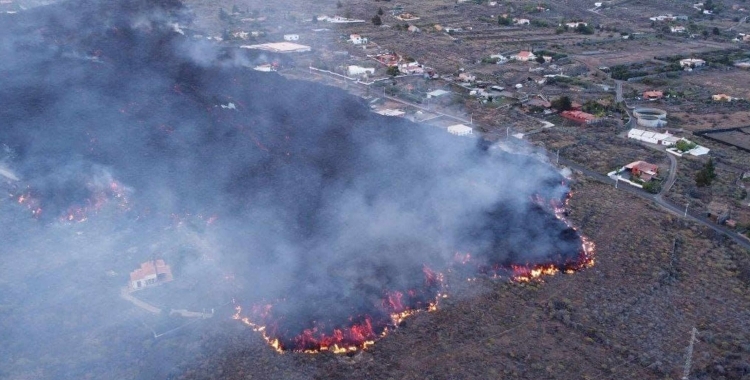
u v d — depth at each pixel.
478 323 73.31
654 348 70.94
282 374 64.62
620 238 94.88
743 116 167.62
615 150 138.00
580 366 67.38
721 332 74.50
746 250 94.44
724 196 115.88
